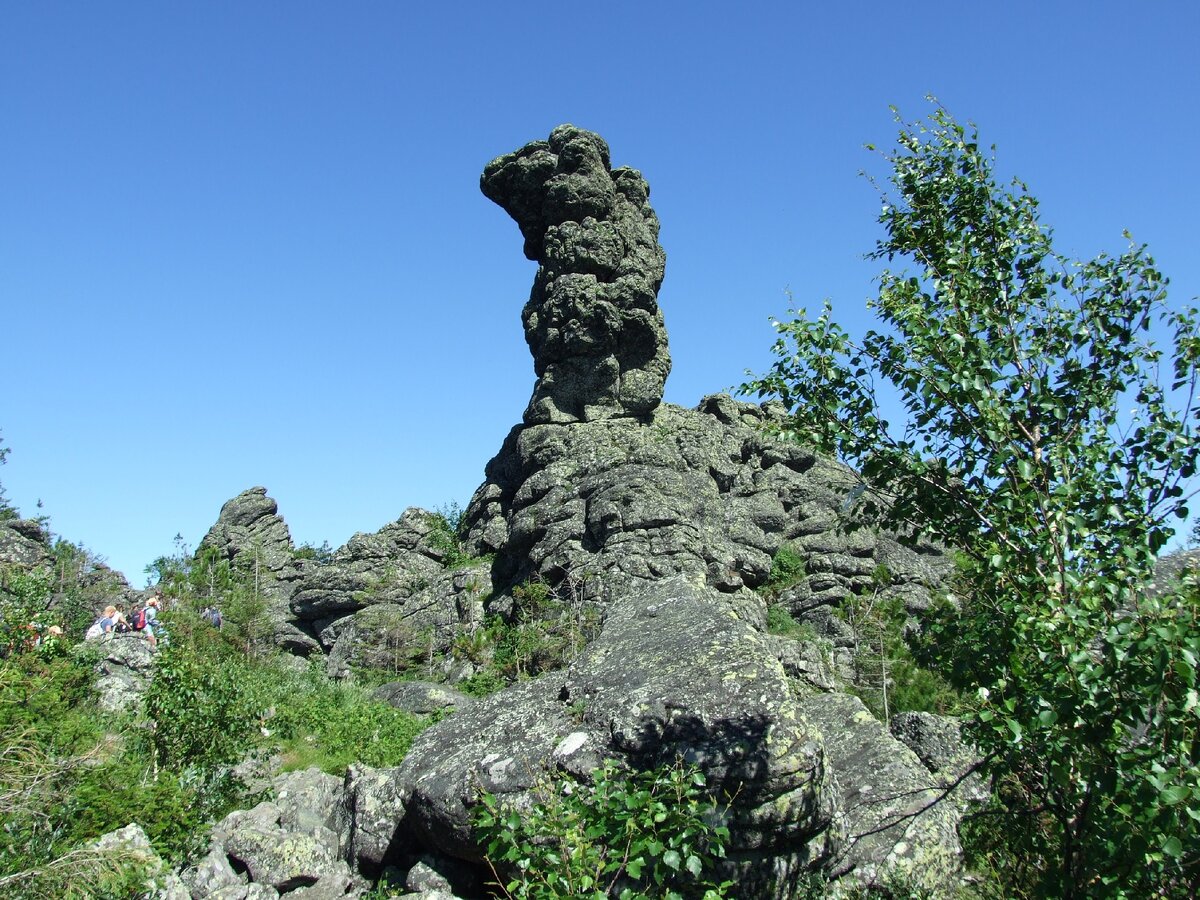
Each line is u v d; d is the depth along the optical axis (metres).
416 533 48.12
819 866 9.62
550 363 46.75
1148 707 6.18
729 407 49.31
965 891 10.36
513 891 7.38
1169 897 6.24
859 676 28.03
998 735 7.57
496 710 12.05
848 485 44.56
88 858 8.92
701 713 9.83
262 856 10.84
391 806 11.20
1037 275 9.77
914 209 10.82
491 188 50.69
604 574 35.91
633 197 49.31
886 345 8.90
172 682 15.03
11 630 21.95
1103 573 7.21
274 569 53.72
